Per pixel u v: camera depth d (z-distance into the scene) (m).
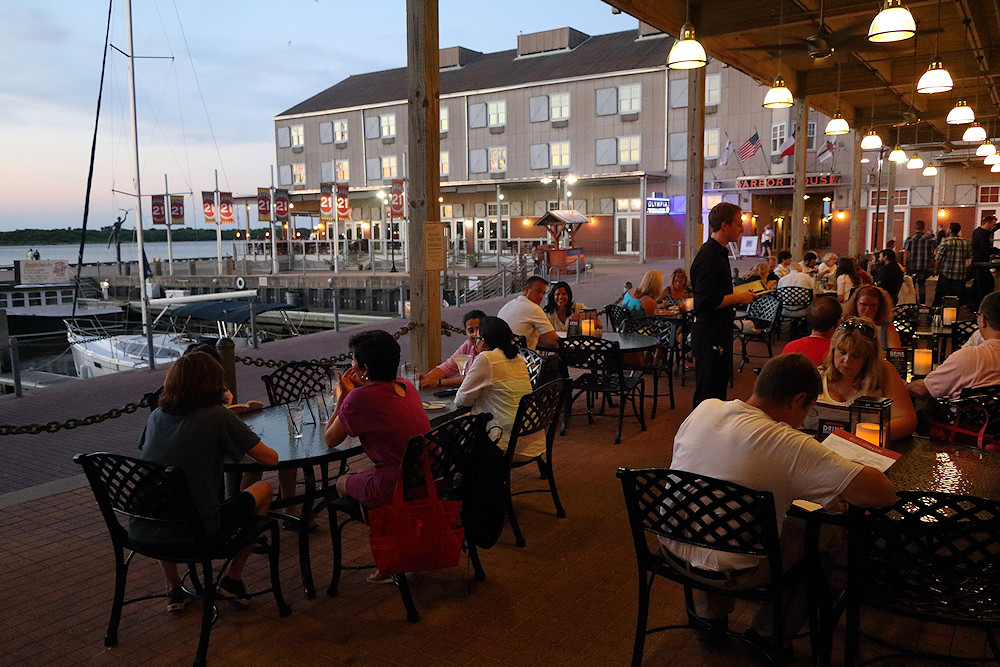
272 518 3.78
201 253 132.75
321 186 32.12
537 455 4.70
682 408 7.66
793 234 15.21
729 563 2.78
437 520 3.31
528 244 40.34
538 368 5.30
